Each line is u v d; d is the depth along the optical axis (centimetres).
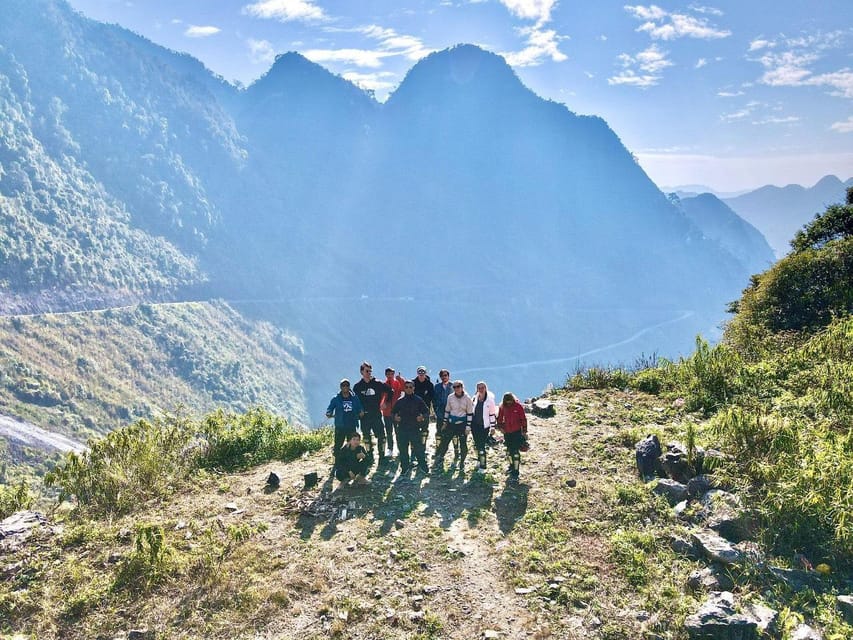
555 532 792
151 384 19262
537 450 1100
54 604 688
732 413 914
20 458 12262
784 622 566
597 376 1566
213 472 1162
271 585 704
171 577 731
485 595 673
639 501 841
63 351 18288
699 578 657
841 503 687
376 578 713
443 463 1108
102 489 1004
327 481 1052
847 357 1223
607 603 644
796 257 1781
